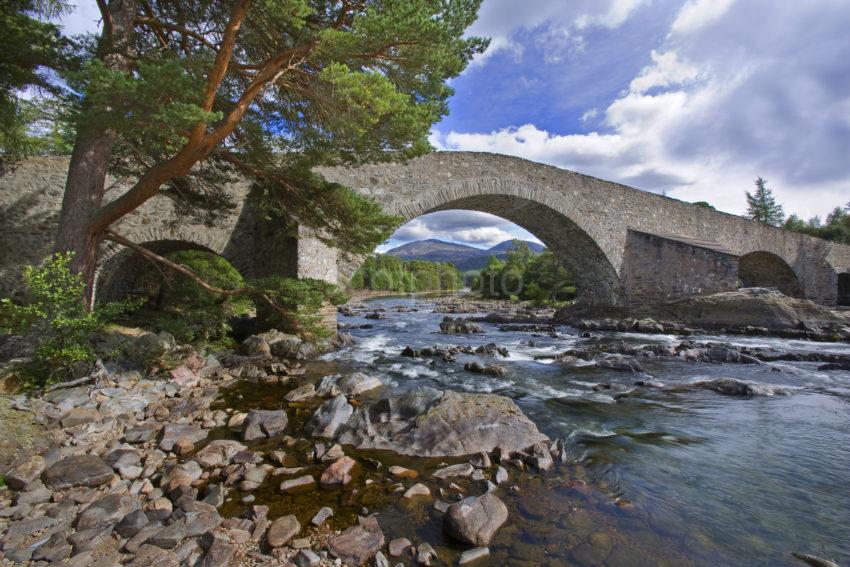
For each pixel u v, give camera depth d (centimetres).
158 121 491
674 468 446
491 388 793
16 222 1211
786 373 977
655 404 703
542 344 1500
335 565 267
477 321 2455
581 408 673
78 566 247
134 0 679
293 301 796
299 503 344
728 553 299
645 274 2047
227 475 381
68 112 541
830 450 505
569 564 277
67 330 548
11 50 568
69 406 496
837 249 3016
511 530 315
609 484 402
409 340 1569
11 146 1025
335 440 484
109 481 357
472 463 430
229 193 1381
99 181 678
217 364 866
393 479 391
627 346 1298
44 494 324
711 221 2359
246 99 609
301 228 1194
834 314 1702
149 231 1298
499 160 1680
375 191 1410
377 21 515
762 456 484
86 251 651
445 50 613
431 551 283
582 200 1922
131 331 1064
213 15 712
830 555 302
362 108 562
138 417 532
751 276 3100
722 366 1059
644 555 291
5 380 516
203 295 1037
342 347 1296
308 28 641
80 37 630
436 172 1534
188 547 272
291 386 748
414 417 514
